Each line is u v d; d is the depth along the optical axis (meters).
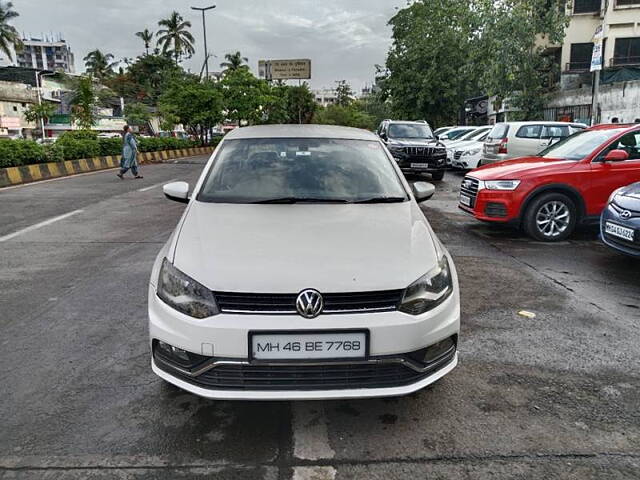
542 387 3.19
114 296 4.82
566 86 27.61
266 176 3.85
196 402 3.03
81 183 13.93
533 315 4.38
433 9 33.12
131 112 50.06
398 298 2.58
